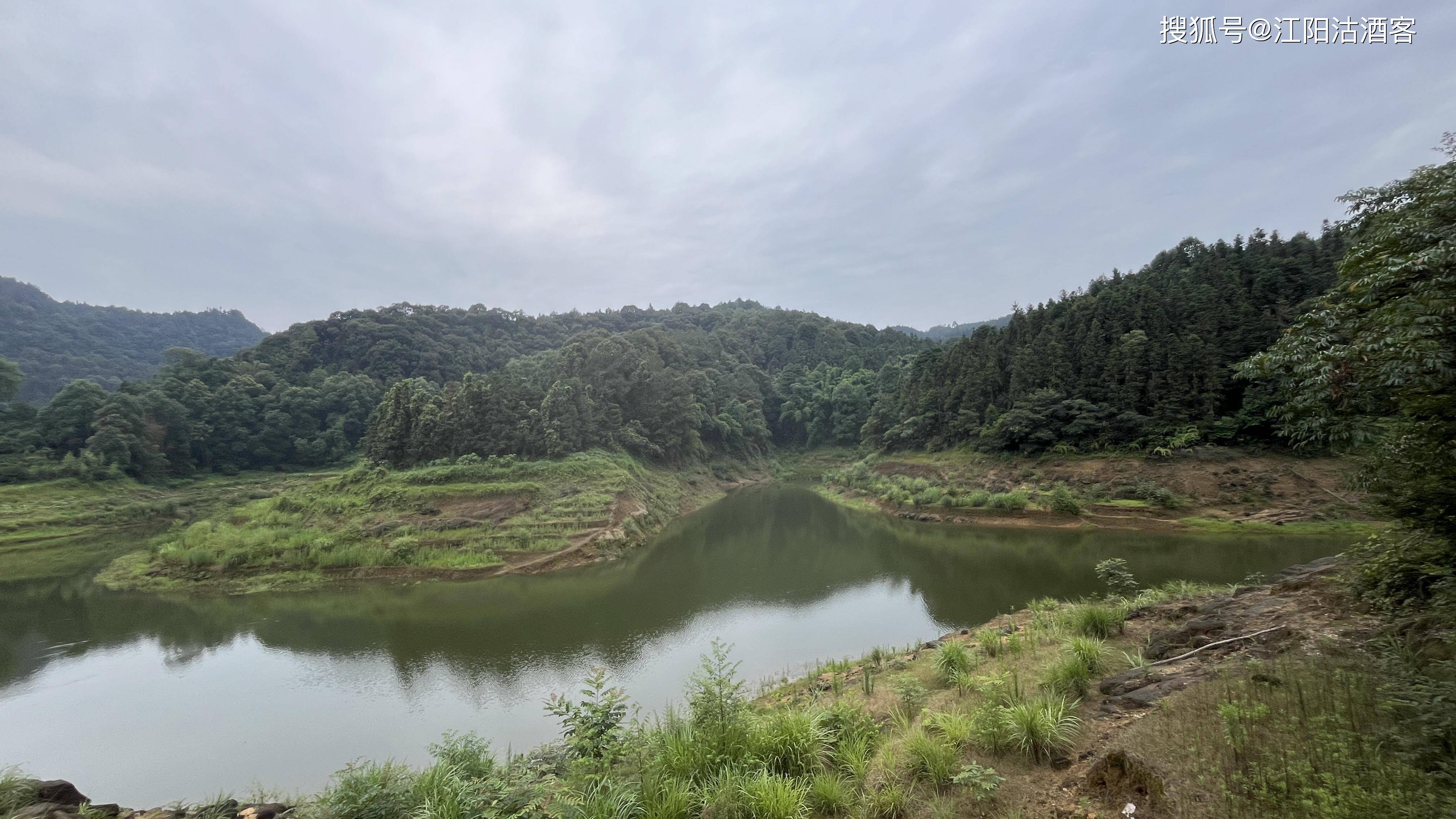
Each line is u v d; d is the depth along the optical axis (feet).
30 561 119.65
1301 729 19.31
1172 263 204.13
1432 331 16.88
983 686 33.88
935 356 238.27
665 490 190.08
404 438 150.41
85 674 63.62
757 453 305.94
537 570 103.86
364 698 56.03
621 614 79.41
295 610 85.15
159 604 88.79
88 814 29.30
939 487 160.25
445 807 23.73
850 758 25.58
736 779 23.99
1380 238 19.95
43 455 183.42
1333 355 19.90
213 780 43.57
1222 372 131.95
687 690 47.42
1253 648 28.81
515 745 46.57
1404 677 20.06
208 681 60.80
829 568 101.76
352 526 114.83
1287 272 153.07
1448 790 14.92
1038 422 151.43
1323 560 43.88
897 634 65.92
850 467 240.12
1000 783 21.63
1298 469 117.39
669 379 239.71
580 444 174.91
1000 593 79.82
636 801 22.75
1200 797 17.57
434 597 90.07
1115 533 117.29
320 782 42.75
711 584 93.76
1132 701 26.94
